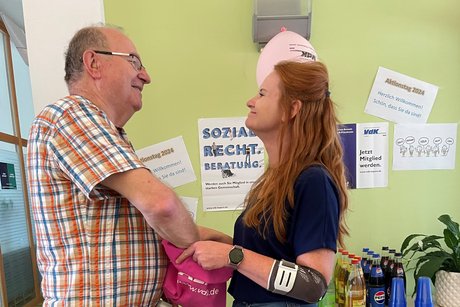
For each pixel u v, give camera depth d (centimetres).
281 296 110
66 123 105
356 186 222
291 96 115
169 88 215
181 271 112
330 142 115
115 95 124
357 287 185
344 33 217
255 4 199
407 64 220
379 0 216
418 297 166
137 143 216
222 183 219
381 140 221
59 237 107
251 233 116
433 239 204
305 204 105
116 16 211
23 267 462
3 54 448
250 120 125
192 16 213
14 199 451
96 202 107
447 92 221
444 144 223
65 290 106
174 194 102
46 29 187
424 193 224
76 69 121
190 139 218
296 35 172
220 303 117
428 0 217
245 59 215
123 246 110
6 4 382
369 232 224
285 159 116
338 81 219
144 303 115
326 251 103
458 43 220
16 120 462
